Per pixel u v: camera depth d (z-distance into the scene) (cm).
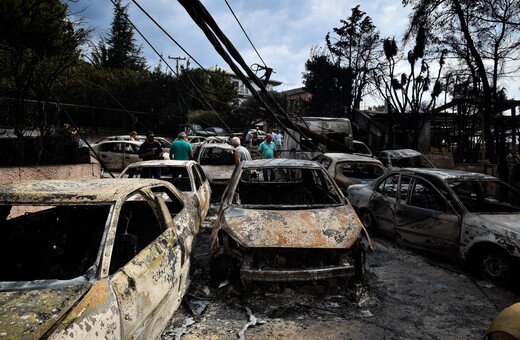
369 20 2591
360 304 373
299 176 632
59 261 306
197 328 323
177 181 630
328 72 2731
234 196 484
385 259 525
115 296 219
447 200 497
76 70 1933
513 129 1469
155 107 2420
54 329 178
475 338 319
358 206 676
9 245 303
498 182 538
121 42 3647
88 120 1984
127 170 622
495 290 419
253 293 378
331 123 1392
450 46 1534
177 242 333
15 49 802
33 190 288
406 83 1811
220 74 3600
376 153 1365
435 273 472
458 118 1720
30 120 859
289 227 390
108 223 259
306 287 383
